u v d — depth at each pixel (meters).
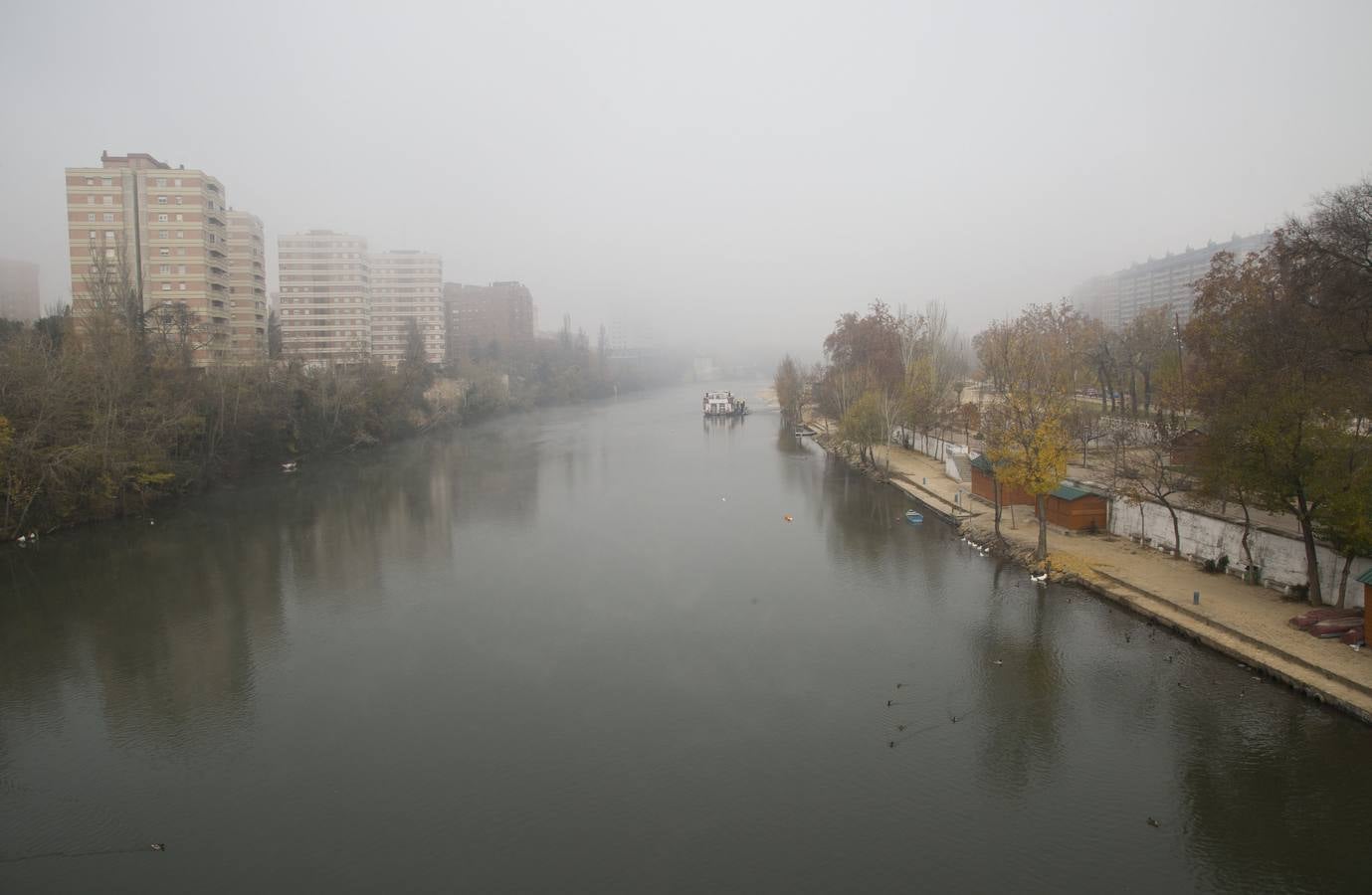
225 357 110.94
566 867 22.62
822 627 40.00
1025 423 48.84
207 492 78.94
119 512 66.69
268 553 56.19
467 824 24.69
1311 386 36.03
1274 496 34.72
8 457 57.09
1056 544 49.59
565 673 35.34
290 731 30.67
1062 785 25.88
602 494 77.38
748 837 23.72
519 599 45.59
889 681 33.69
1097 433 73.94
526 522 65.38
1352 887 20.88
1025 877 21.72
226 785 27.12
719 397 173.25
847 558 52.66
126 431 67.56
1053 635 37.34
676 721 30.80
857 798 25.58
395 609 44.22
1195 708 29.73
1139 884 21.31
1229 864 21.94
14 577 50.62
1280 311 45.34
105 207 117.88
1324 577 35.41
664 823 24.52
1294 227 44.56
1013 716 30.31
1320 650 30.91
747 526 63.00
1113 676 32.78
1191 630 34.97
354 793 26.52
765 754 28.28
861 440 87.75
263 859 23.23
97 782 27.41
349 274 182.00
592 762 28.06
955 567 49.47
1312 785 24.98
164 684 34.94
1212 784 25.45
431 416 134.50
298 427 98.81
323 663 36.88
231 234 140.50
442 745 29.42
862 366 113.69
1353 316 42.59
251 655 37.94
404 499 75.50
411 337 157.88
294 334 181.62
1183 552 45.03
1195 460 41.53
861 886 21.55
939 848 23.00
